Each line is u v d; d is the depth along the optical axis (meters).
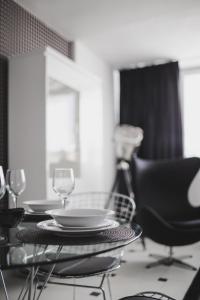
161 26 3.65
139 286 2.49
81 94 3.74
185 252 3.51
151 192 3.62
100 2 3.09
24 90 3.03
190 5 3.15
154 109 4.88
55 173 1.40
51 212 1.15
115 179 4.68
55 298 2.24
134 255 3.40
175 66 4.78
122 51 4.45
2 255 0.92
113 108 5.06
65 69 3.30
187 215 3.52
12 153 3.05
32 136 2.98
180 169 3.72
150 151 4.85
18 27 3.19
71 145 3.57
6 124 3.08
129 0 3.05
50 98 3.23
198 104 4.88
